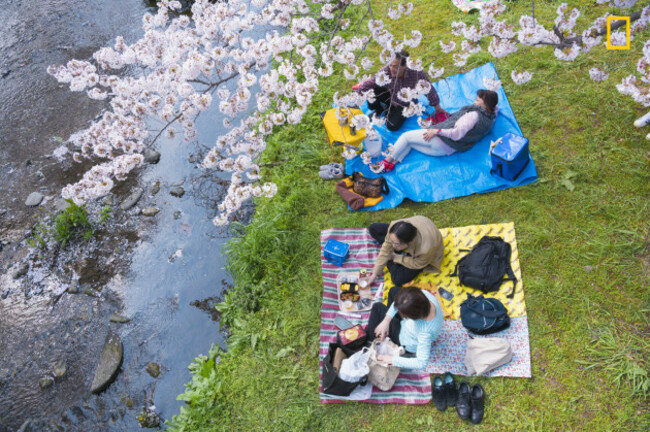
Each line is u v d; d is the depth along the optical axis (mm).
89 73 4262
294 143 5824
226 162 4234
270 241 4934
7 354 4750
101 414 4270
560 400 3645
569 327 3977
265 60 4207
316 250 4871
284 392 4008
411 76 5191
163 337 4699
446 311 4234
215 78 6695
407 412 3768
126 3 8891
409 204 5090
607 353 3771
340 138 5133
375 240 4805
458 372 3904
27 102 7281
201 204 5758
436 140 5188
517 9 6602
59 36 8367
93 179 4348
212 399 4043
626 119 5152
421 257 4191
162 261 5301
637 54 5664
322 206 5211
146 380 4430
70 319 4945
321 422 3816
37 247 5559
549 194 4801
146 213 5711
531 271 4348
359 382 3750
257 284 4773
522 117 5453
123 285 5152
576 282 4207
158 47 4500
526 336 3977
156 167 6180
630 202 4582
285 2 4223
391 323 3982
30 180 6234
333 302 4473
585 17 6234
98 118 6898
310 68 4215
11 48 8250
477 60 6133
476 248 4441
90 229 5637
